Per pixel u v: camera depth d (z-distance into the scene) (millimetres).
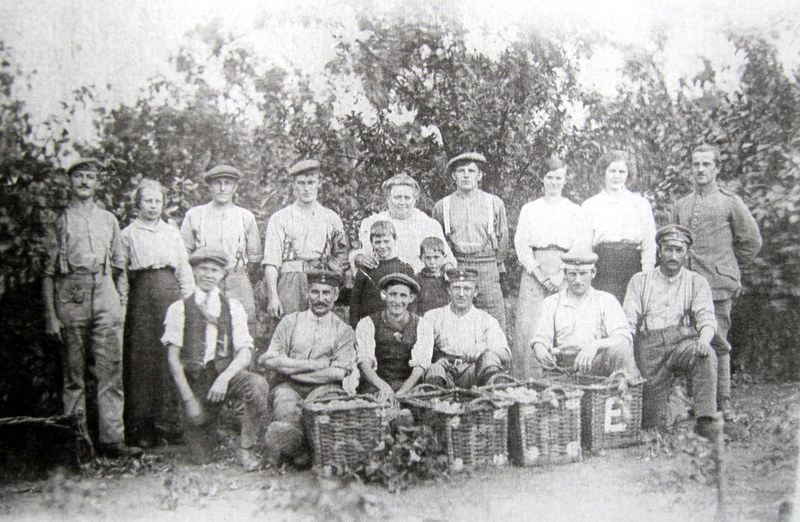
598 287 6883
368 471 5543
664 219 7148
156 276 5750
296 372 5922
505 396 5926
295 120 6160
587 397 6258
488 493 5660
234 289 5914
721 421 6750
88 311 5637
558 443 6047
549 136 6934
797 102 7617
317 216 6180
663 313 6902
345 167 6289
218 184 5930
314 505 5445
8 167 5574
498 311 6629
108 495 5410
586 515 5676
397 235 6387
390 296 6254
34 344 5586
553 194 6887
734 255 7277
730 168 7395
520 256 6758
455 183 6641
